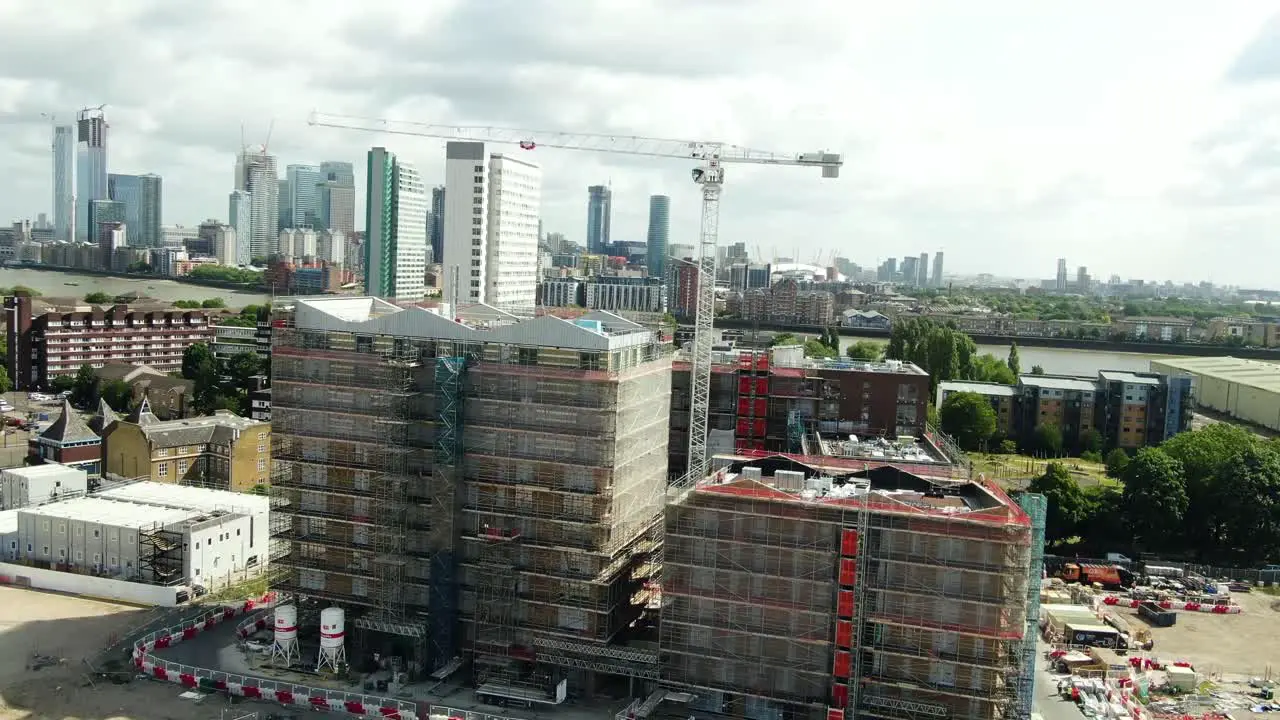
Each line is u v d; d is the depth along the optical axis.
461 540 168.00
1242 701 162.62
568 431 163.12
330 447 175.62
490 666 166.25
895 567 141.38
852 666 143.50
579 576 163.12
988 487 155.12
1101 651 179.25
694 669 152.00
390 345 172.88
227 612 189.12
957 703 141.50
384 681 163.75
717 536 148.25
